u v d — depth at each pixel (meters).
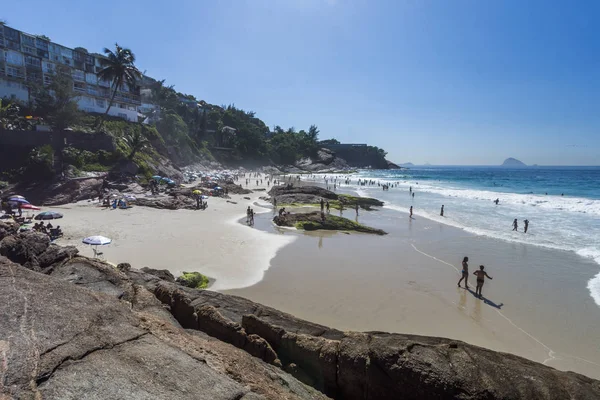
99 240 16.55
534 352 10.99
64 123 43.47
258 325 7.51
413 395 5.47
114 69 53.56
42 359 3.14
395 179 114.06
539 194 59.44
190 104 131.50
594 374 9.90
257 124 176.38
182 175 63.00
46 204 33.06
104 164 43.34
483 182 96.62
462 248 23.19
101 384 3.07
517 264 19.72
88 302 4.35
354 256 20.89
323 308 13.64
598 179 106.12
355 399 6.02
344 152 190.88
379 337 6.37
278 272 17.52
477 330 12.25
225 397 3.39
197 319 7.95
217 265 18.08
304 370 6.64
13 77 47.94
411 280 16.92
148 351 3.78
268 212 37.69
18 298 3.91
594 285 16.50
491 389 5.22
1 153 36.38
